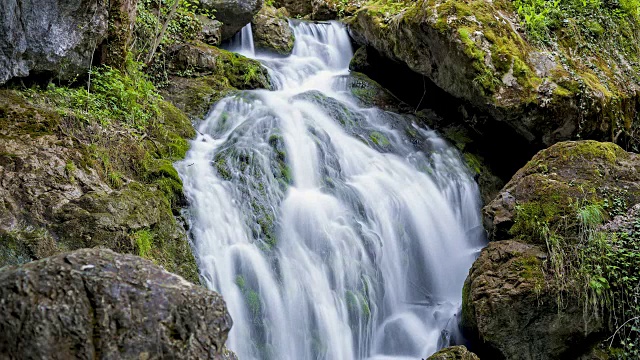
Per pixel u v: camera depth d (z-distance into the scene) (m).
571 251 5.77
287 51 11.54
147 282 2.85
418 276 7.12
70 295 2.66
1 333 2.55
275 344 5.54
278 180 6.83
